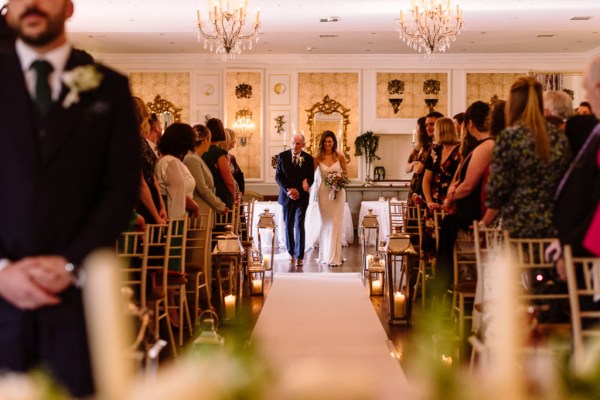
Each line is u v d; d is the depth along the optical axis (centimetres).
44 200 189
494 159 362
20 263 182
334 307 647
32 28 188
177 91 1603
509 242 322
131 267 448
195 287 575
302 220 947
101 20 1244
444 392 71
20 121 190
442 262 510
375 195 1437
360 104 1602
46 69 193
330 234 948
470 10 1169
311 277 829
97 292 65
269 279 812
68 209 191
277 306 652
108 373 64
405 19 1208
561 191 297
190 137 587
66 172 191
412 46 1487
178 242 547
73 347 188
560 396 74
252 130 1602
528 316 126
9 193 190
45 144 190
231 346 78
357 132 1608
